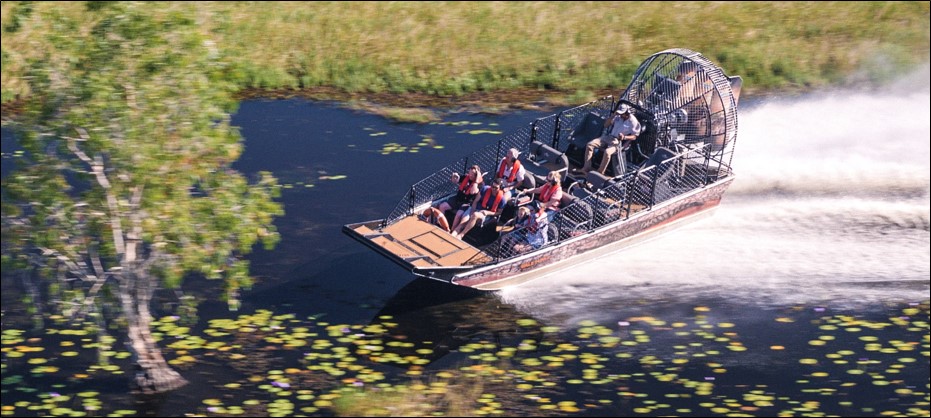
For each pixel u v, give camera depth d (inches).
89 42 555.5
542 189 760.3
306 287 764.0
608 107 1050.7
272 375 643.5
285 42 1302.9
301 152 1015.6
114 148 550.6
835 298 747.4
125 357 667.4
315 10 1441.9
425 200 816.9
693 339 693.3
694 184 808.9
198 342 682.2
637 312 729.6
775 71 1242.6
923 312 724.7
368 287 764.6
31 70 552.7
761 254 815.7
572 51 1283.2
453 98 1171.3
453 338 697.0
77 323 705.6
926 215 885.8
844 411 605.0
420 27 1371.8
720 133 819.4
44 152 565.6
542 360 666.8
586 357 669.3
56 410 606.5
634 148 834.2
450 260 704.4
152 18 552.1
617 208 766.5
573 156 859.4
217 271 601.6
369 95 1183.6
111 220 576.7
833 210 896.3
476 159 948.6
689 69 825.5
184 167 572.4
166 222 573.0
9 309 724.7
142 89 549.0
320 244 828.6
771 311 730.2
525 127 1070.4
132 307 678.5
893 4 1466.5
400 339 694.5
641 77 863.1
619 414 601.0
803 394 624.4
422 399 610.9
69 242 600.4
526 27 1376.7
